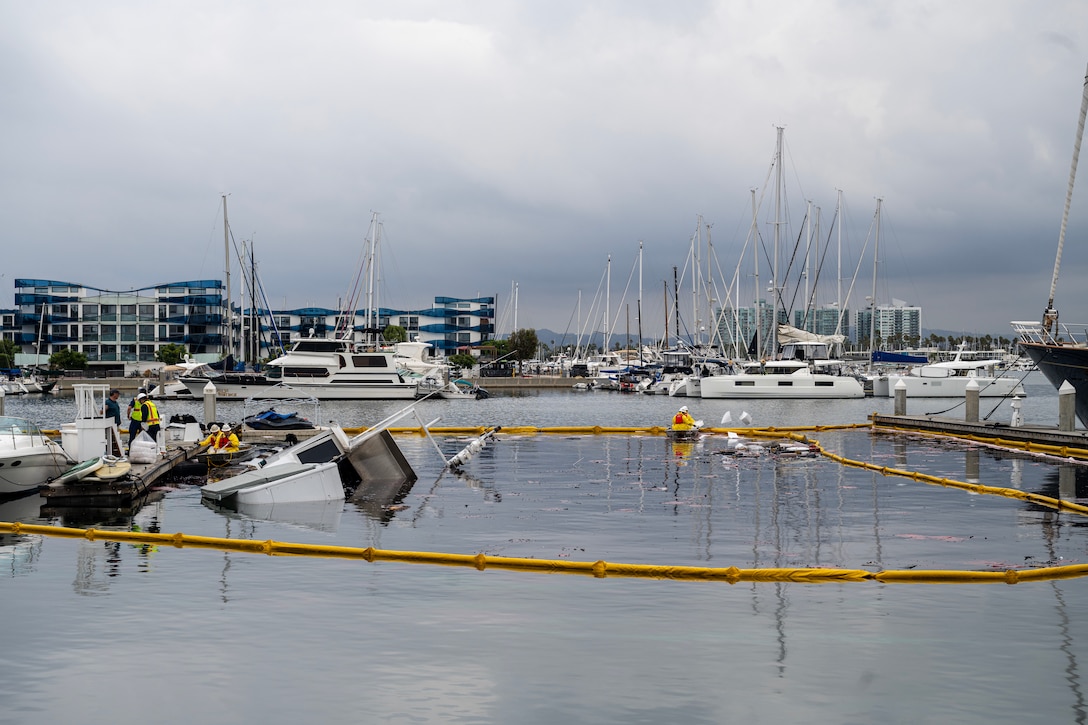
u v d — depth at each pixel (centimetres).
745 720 909
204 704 947
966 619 1220
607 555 1622
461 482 2631
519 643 1129
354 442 2677
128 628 1185
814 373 8962
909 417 4597
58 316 14425
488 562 1523
